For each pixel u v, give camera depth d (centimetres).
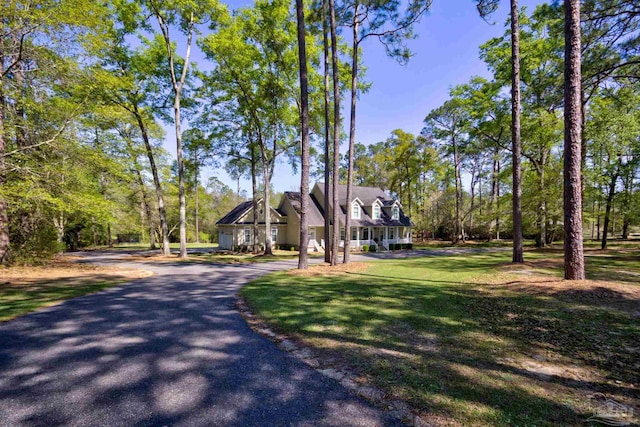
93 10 1006
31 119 1105
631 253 1680
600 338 438
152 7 1655
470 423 242
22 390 302
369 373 333
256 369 349
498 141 2164
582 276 791
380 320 525
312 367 352
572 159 786
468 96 2155
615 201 1830
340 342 427
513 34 1121
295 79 1806
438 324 502
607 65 1109
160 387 309
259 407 272
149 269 1306
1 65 1046
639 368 344
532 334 454
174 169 2566
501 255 1825
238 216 2819
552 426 237
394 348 404
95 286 867
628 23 1048
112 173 1308
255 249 2255
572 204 794
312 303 649
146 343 432
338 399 283
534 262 1252
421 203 3925
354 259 1797
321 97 1791
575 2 755
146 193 2494
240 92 1919
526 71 1800
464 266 1284
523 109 1891
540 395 286
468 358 371
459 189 3684
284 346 419
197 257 1977
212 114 1997
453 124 2973
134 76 1761
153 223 2888
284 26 1670
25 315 571
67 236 2706
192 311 605
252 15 1644
